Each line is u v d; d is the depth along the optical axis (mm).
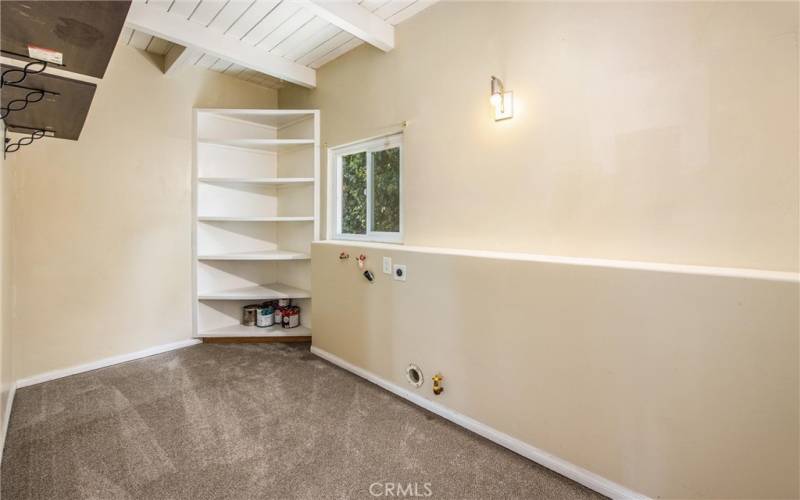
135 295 2955
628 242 1611
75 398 2270
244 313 3576
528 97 1919
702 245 1435
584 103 1723
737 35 1342
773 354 1142
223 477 1583
